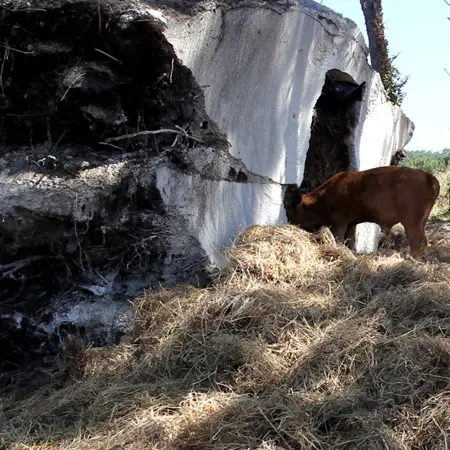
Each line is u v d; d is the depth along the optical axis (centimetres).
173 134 546
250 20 579
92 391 445
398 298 487
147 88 536
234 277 529
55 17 515
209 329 470
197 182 549
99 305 521
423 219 682
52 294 529
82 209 504
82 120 532
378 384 408
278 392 407
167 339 471
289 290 516
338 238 721
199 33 532
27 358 512
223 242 579
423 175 674
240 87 588
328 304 495
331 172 841
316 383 414
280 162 650
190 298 507
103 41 518
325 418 387
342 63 742
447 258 743
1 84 530
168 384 436
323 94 807
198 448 369
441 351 421
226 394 415
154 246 532
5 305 518
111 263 536
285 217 682
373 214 704
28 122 542
